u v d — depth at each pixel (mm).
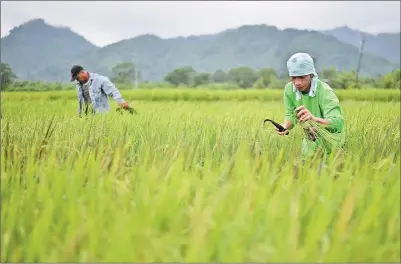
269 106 12820
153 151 3768
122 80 93375
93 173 2889
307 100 4270
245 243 2002
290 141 4195
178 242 2020
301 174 3289
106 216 2357
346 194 2801
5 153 3768
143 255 1926
